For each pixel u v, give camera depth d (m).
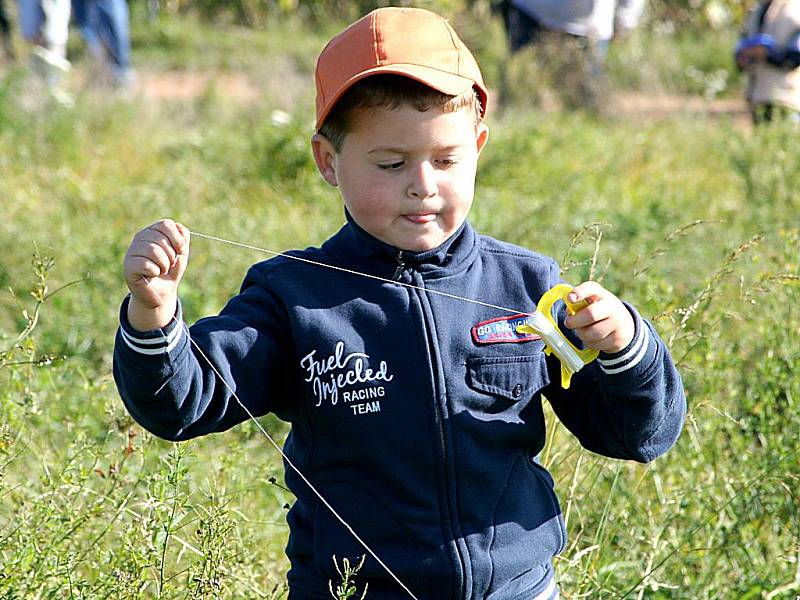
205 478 7.53
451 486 5.16
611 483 7.52
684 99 28.06
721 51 31.59
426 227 5.15
